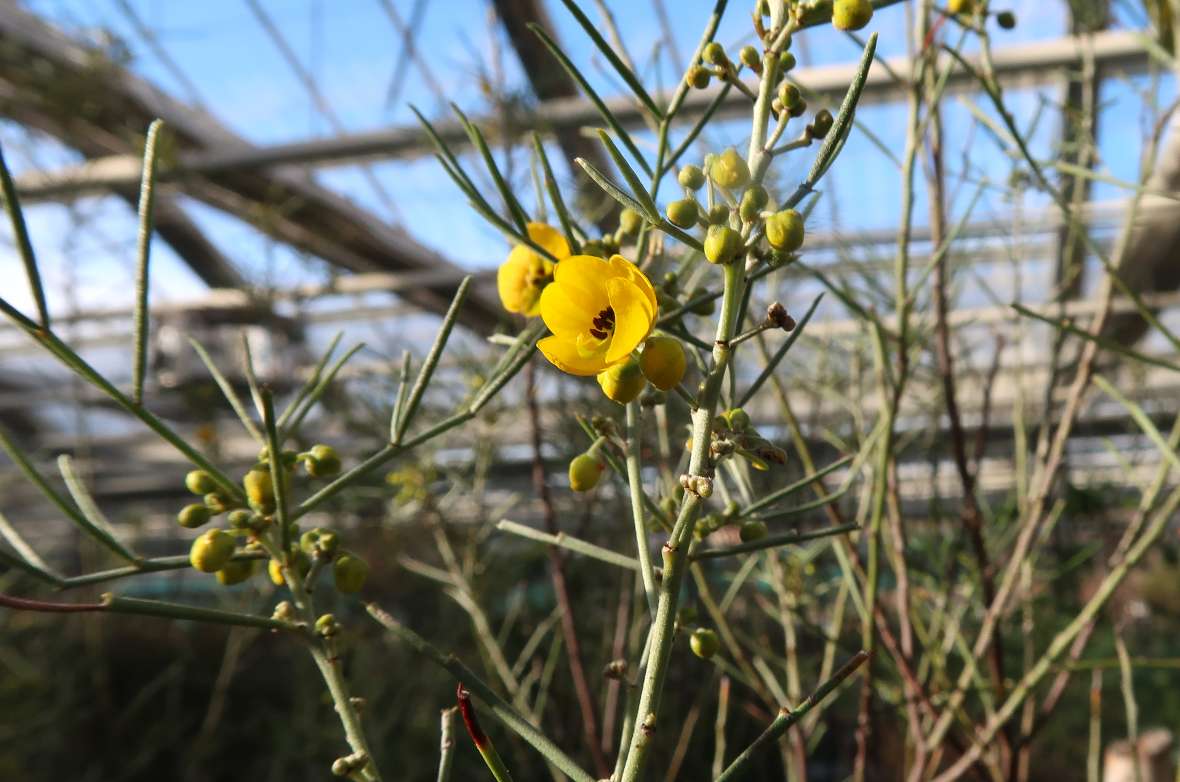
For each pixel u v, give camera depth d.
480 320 1.71
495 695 0.19
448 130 0.80
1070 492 0.79
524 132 0.67
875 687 0.48
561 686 0.68
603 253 0.23
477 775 1.04
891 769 0.64
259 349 1.33
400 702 1.09
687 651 0.66
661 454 0.40
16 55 1.22
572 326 0.18
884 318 0.55
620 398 0.19
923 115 0.42
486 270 1.60
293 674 1.31
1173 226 1.22
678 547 0.18
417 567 0.60
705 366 0.22
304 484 0.89
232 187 1.44
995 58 0.97
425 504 0.62
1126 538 0.39
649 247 0.25
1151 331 1.65
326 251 1.64
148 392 1.36
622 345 0.17
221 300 1.61
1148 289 1.39
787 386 0.67
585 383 0.63
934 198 0.43
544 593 1.00
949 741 0.47
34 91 1.23
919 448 0.67
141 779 1.31
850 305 0.36
